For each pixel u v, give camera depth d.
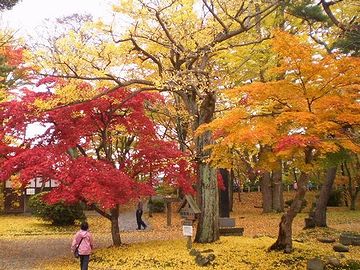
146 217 28.05
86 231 10.53
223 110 13.91
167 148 14.14
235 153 12.99
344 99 9.05
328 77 9.09
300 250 11.71
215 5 12.98
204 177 13.62
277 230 18.94
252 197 39.22
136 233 20.12
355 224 20.86
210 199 13.57
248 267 10.45
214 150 10.34
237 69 14.88
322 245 13.91
